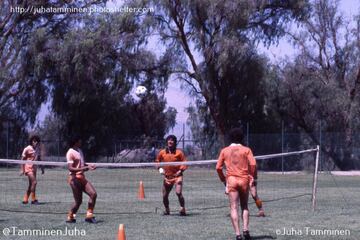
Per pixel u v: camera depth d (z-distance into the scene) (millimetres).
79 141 13438
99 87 49375
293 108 50938
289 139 45562
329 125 50156
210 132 50406
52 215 14961
